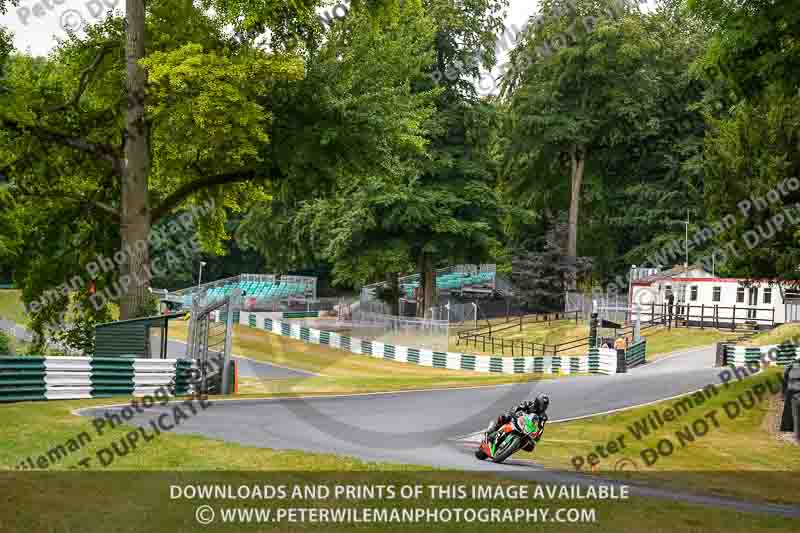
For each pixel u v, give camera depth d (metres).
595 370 41.19
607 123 73.50
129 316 30.20
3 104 29.80
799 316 51.81
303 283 88.44
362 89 31.72
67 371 20.36
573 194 73.50
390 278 66.50
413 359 48.81
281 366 40.09
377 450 14.54
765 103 28.80
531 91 73.44
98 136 34.12
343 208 61.41
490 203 64.25
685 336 52.47
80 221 36.91
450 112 63.03
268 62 28.48
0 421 15.52
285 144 30.83
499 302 76.56
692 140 71.62
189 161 34.88
